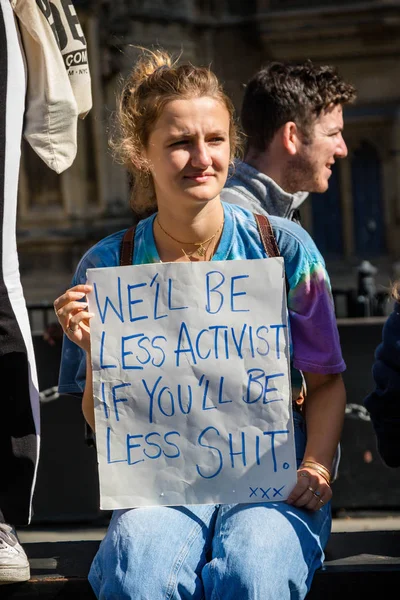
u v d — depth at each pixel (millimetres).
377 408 2539
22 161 14047
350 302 5629
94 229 13992
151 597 2131
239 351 2283
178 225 2396
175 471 2295
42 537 4582
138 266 2305
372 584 2469
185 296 2293
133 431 2305
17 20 2662
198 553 2232
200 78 2324
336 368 2412
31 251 14102
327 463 2352
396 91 14711
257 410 2279
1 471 2543
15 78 2533
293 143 3168
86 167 14023
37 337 4656
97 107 13750
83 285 2307
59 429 4703
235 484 2279
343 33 14500
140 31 13852
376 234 15102
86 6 13391
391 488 4676
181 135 2279
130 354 2301
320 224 15281
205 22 14648
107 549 2221
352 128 14859
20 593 2502
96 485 4723
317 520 2309
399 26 14344
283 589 2148
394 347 2494
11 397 2549
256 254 2420
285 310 2277
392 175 14883
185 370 2293
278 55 14781
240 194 3053
